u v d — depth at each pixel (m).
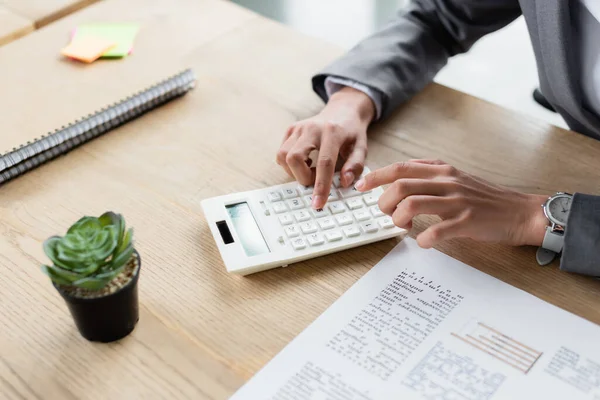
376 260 0.77
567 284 0.74
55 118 0.95
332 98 0.98
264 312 0.71
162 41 1.13
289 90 1.04
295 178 0.87
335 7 2.39
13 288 0.73
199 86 1.04
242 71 1.07
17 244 0.78
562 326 0.69
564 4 0.86
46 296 0.72
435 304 0.71
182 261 0.76
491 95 1.99
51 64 1.07
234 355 0.67
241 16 1.20
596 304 0.72
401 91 0.99
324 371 0.65
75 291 0.63
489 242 0.78
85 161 0.90
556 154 0.91
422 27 1.07
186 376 0.65
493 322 0.69
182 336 0.68
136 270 0.65
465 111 0.99
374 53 1.02
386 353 0.66
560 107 1.02
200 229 0.80
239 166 0.90
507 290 0.73
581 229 0.74
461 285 0.74
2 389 0.64
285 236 0.78
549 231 0.76
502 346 0.67
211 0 1.25
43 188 0.86
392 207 0.79
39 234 0.79
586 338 0.68
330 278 0.75
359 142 0.91
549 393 0.63
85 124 0.92
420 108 1.00
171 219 0.82
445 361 0.65
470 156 0.91
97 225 0.63
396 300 0.72
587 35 0.90
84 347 0.67
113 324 0.66
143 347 0.67
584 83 0.95
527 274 0.75
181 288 0.73
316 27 2.29
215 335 0.69
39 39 1.12
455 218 0.77
